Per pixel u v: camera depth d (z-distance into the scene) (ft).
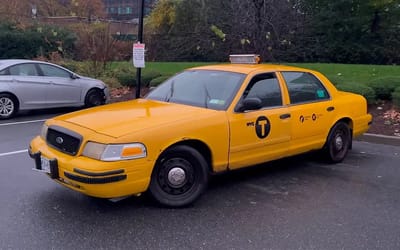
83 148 14.49
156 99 19.01
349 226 14.58
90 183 13.84
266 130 18.13
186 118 15.87
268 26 43.32
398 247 13.14
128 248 12.78
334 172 20.79
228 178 19.66
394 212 15.87
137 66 36.32
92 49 54.29
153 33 93.15
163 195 15.60
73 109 40.93
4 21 89.51
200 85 18.74
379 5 80.18
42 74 37.14
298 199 17.07
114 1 175.11
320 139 20.97
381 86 35.09
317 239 13.56
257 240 13.42
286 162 22.39
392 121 30.68
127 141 14.23
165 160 15.44
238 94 17.53
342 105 21.91
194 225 14.42
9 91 34.68
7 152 23.67
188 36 85.76
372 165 22.18
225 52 56.65
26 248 12.67
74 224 14.30
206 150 16.51
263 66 19.84
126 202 16.21
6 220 14.55
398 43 86.28
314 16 82.69
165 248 12.84
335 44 84.17
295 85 20.10
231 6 43.78
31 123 33.27
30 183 18.29
